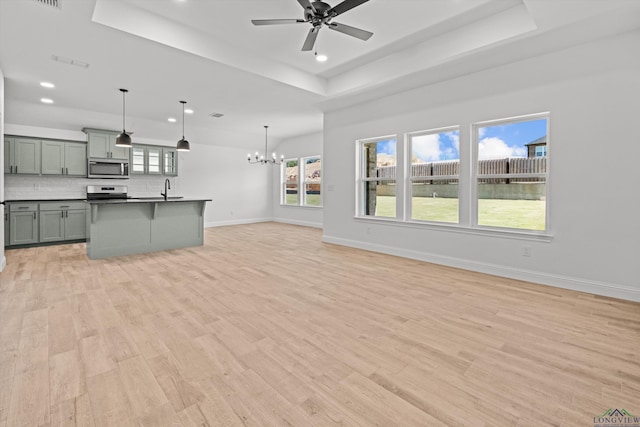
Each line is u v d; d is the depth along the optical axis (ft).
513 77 12.14
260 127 25.29
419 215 15.99
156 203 17.16
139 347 6.93
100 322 8.18
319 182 28.37
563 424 4.69
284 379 5.82
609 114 10.16
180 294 10.40
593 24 9.41
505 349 6.91
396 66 13.57
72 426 4.60
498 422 4.74
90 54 11.63
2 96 13.15
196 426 4.64
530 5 8.48
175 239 18.25
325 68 15.30
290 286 11.32
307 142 28.60
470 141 13.50
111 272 13.05
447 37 11.83
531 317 8.61
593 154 10.48
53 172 20.11
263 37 12.22
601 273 10.42
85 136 21.79
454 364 6.33
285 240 21.35
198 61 12.25
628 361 6.41
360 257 16.11
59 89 15.56
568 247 11.05
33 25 9.63
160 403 5.13
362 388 5.57
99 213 15.62
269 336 7.50
